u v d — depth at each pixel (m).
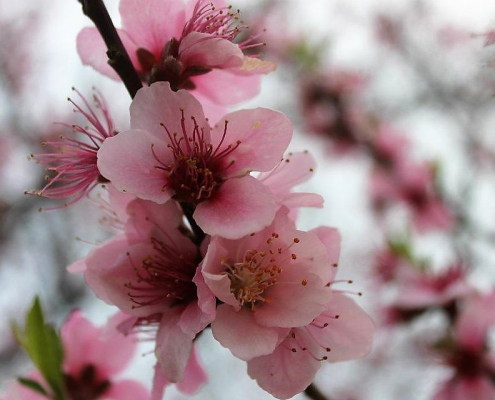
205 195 0.28
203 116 0.28
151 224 0.29
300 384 0.28
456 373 0.40
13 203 0.78
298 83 0.68
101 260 0.29
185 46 0.29
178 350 0.28
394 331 0.44
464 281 0.42
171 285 0.29
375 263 0.48
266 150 0.28
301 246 0.28
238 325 0.28
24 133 0.81
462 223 0.53
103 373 0.34
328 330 0.29
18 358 0.70
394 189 0.59
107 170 0.28
